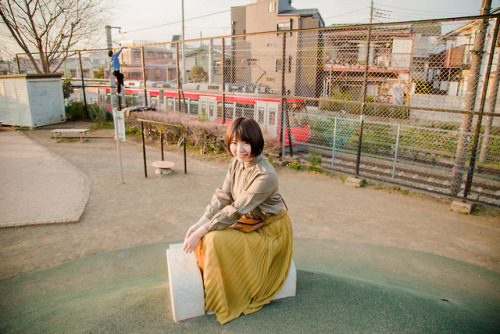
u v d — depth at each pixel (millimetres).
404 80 18188
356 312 2420
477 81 6516
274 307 2451
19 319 2625
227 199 2490
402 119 14648
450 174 8891
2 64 26234
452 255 4691
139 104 17438
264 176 2168
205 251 2240
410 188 7574
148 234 5219
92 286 3660
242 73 30219
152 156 10305
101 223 5605
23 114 14953
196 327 2217
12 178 7949
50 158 9875
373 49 19500
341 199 6973
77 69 47188
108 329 2248
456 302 3180
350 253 4672
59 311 2646
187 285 2264
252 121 2199
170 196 6938
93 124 15922
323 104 17203
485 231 5527
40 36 20766
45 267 4184
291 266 2635
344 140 11695
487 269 4301
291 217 6020
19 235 5121
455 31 11227
